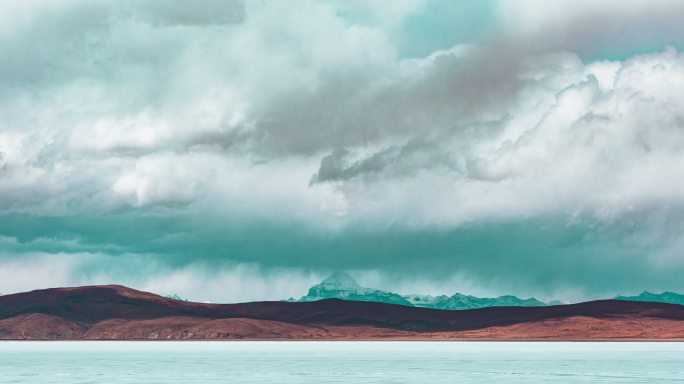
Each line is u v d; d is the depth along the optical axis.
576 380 69.00
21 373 79.25
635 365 86.56
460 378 71.75
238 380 70.81
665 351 122.69
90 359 104.44
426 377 72.81
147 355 116.69
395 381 69.12
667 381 67.69
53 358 107.25
